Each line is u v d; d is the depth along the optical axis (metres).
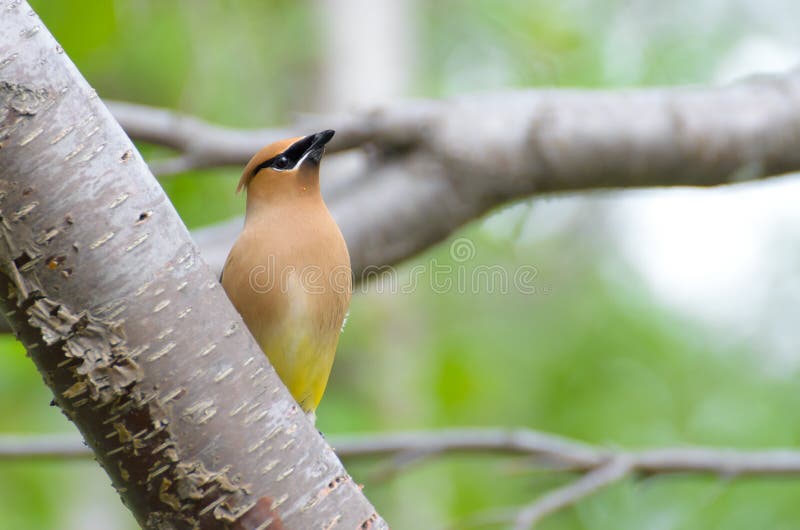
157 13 14.71
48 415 14.30
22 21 5.34
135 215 5.39
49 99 5.30
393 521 15.29
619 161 9.48
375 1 15.91
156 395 5.36
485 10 18.30
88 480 16.61
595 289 19.02
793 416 17.06
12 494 14.57
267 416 5.51
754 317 18.77
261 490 5.45
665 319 18.36
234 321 5.54
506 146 9.40
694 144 9.46
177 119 9.02
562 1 18.50
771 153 9.55
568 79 18.08
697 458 10.09
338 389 14.97
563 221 20.09
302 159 7.46
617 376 17.67
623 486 16.06
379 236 9.34
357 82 15.49
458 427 15.45
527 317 18.30
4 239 5.24
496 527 15.52
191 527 5.43
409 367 15.22
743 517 15.14
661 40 18.45
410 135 9.40
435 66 18.22
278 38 15.74
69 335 5.30
